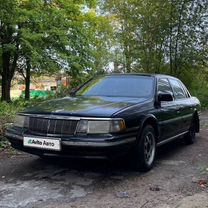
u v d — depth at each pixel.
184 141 8.66
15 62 21.88
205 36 21.02
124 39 22.88
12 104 15.64
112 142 5.09
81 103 5.89
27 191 4.94
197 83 22.47
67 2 22.41
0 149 7.52
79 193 4.87
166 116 6.72
